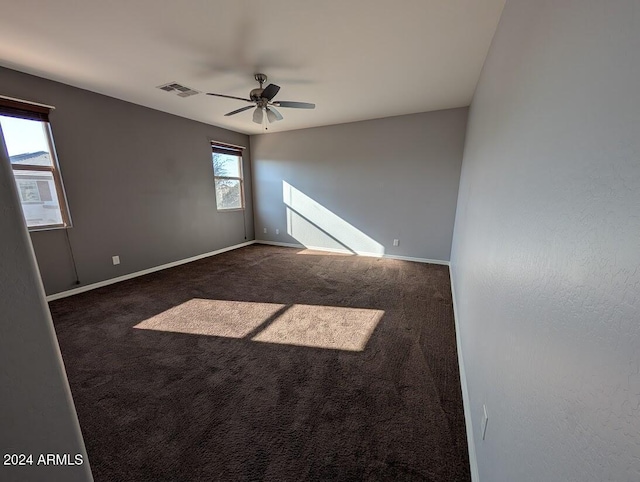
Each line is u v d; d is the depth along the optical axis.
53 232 3.13
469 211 2.64
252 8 1.82
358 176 5.09
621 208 0.44
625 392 0.40
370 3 1.78
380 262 4.82
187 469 1.29
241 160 5.87
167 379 1.89
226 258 5.09
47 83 2.95
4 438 0.40
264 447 1.40
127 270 3.92
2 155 0.36
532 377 0.74
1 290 0.38
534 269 0.80
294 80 3.01
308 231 5.78
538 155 0.86
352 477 1.26
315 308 2.99
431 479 1.25
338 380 1.88
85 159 3.33
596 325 0.48
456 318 2.67
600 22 0.54
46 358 0.43
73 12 1.83
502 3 1.75
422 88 3.27
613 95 0.48
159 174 4.23
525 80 1.10
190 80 3.00
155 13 1.86
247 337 2.41
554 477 0.57
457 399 1.71
